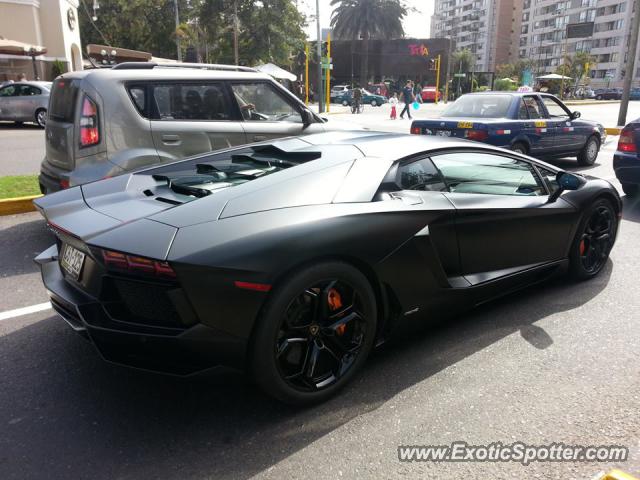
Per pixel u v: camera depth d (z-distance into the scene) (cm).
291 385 243
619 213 429
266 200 249
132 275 221
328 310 249
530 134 862
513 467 216
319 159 292
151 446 229
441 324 343
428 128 875
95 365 295
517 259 351
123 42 4769
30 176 796
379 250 260
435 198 300
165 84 500
